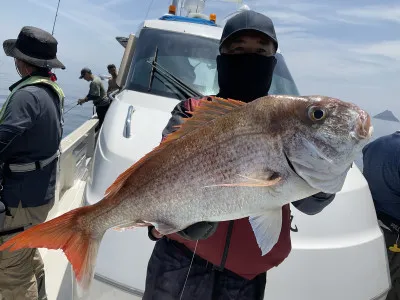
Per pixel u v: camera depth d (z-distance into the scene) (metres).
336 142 1.40
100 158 2.81
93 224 1.60
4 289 2.98
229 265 1.82
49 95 3.03
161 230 1.56
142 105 3.49
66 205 5.46
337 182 1.45
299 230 2.45
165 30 4.42
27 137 2.90
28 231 1.52
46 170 3.08
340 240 2.46
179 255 1.90
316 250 2.38
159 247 1.97
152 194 1.55
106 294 2.33
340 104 1.42
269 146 1.44
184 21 5.14
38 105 2.91
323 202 1.73
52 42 3.14
